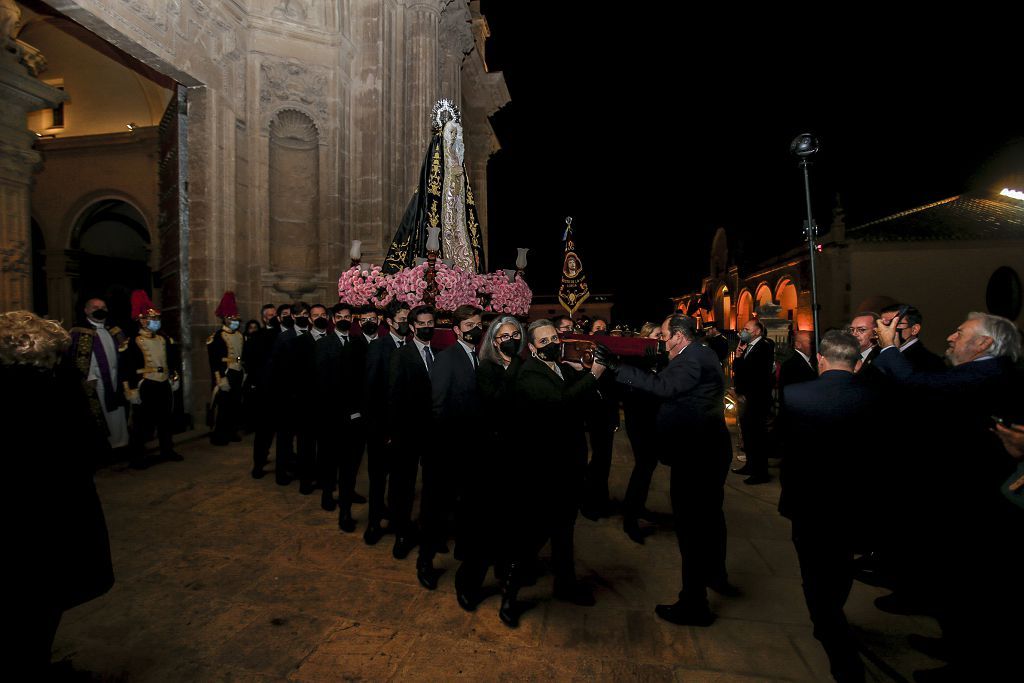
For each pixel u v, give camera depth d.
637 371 3.17
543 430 3.12
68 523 2.34
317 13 10.33
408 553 4.14
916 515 2.56
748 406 6.19
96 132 13.84
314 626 3.15
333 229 10.49
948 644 2.63
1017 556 2.35
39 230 14.45
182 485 5.79
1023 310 15.91
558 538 3.39
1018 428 2.31
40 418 2.28
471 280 6.18
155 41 7.55
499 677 2.70
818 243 17.58
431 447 3.72
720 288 29.42
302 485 5.50
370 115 11.11
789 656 2.88
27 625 2.21
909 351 3.78
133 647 2.93
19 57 6.23
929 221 18.16
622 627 3.16
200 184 8.70
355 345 4.81
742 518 5.01
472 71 18.19
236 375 7.89
